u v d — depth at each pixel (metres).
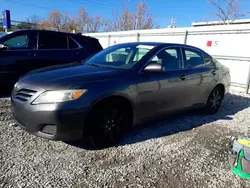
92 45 6.67
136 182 2.32
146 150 3.01
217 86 4.73
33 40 5.53
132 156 2.83
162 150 3.05
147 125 3.92
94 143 2.88
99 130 2.85
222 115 4.82
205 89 4.35
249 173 2.50
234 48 7.34
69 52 6.04
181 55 3.94
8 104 4.56
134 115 3.17
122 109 3.06
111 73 3.03
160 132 3.65
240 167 2.55
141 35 10.28
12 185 2.13
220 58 7.77
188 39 8.55
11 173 2.31
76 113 2.55
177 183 2.36
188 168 2.65
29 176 2.29
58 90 2.52
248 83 7.14
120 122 3.07
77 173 2.40
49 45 5.76
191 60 4.14
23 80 2.93
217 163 2.81
